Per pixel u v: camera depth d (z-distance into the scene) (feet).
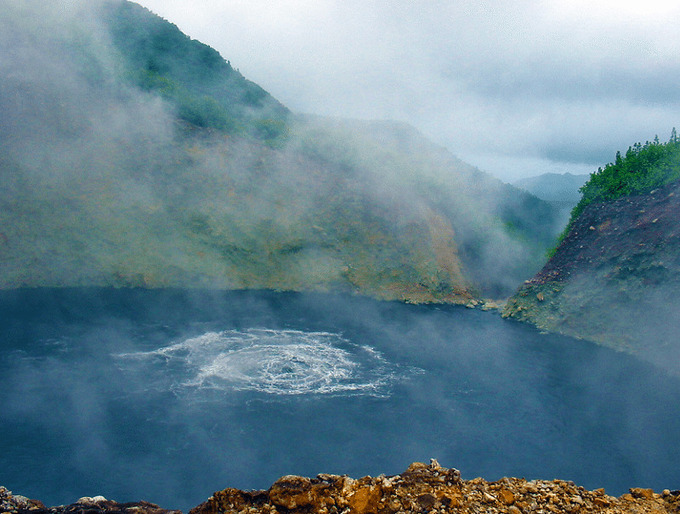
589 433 90.48
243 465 74.90
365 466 76.43
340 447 82.28
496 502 28.07
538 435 89.35
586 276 177.06
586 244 189.47
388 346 142.72
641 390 112.47
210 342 135.03
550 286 188.24
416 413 97.45
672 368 125.49
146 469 72.54
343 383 112.16
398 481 28.94
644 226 168.14
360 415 95.35
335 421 92.12
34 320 140.87
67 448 77.25
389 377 117.50
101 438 81.05
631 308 152.87
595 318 161.99
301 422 91.04
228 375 112.47
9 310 148.46
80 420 86.84
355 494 26.76
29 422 84.89
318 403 100.17
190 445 80.18
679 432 91.40
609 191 201.87
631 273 159.84
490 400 105.29
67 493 65.87
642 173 190.80
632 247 166.09
